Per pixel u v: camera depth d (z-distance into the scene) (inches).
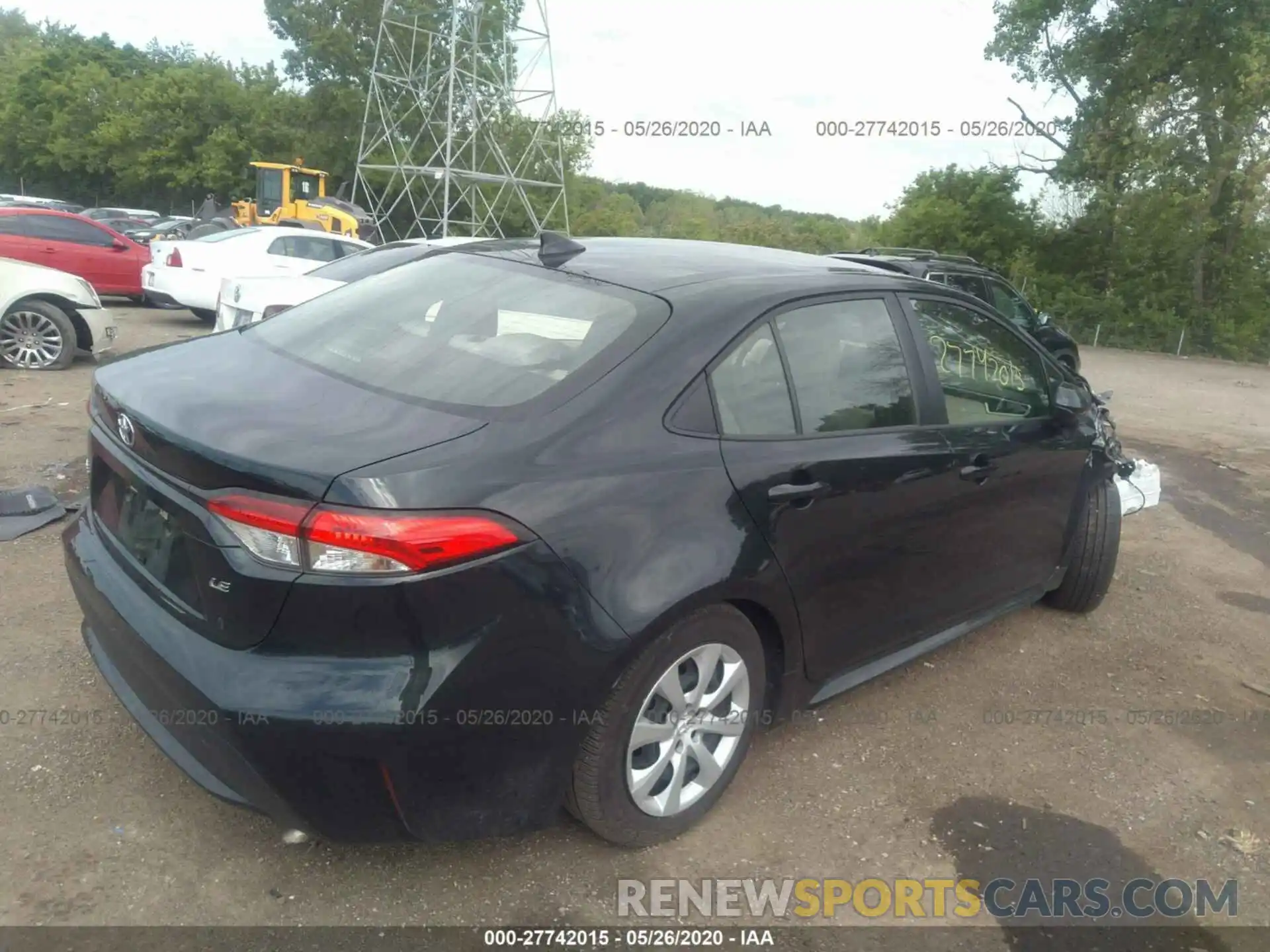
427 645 91.7
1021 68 1138.7
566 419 102.6
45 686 139.9
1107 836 128.1
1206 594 223.1
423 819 96.4
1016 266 1207.6
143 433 102.9
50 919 99.1
